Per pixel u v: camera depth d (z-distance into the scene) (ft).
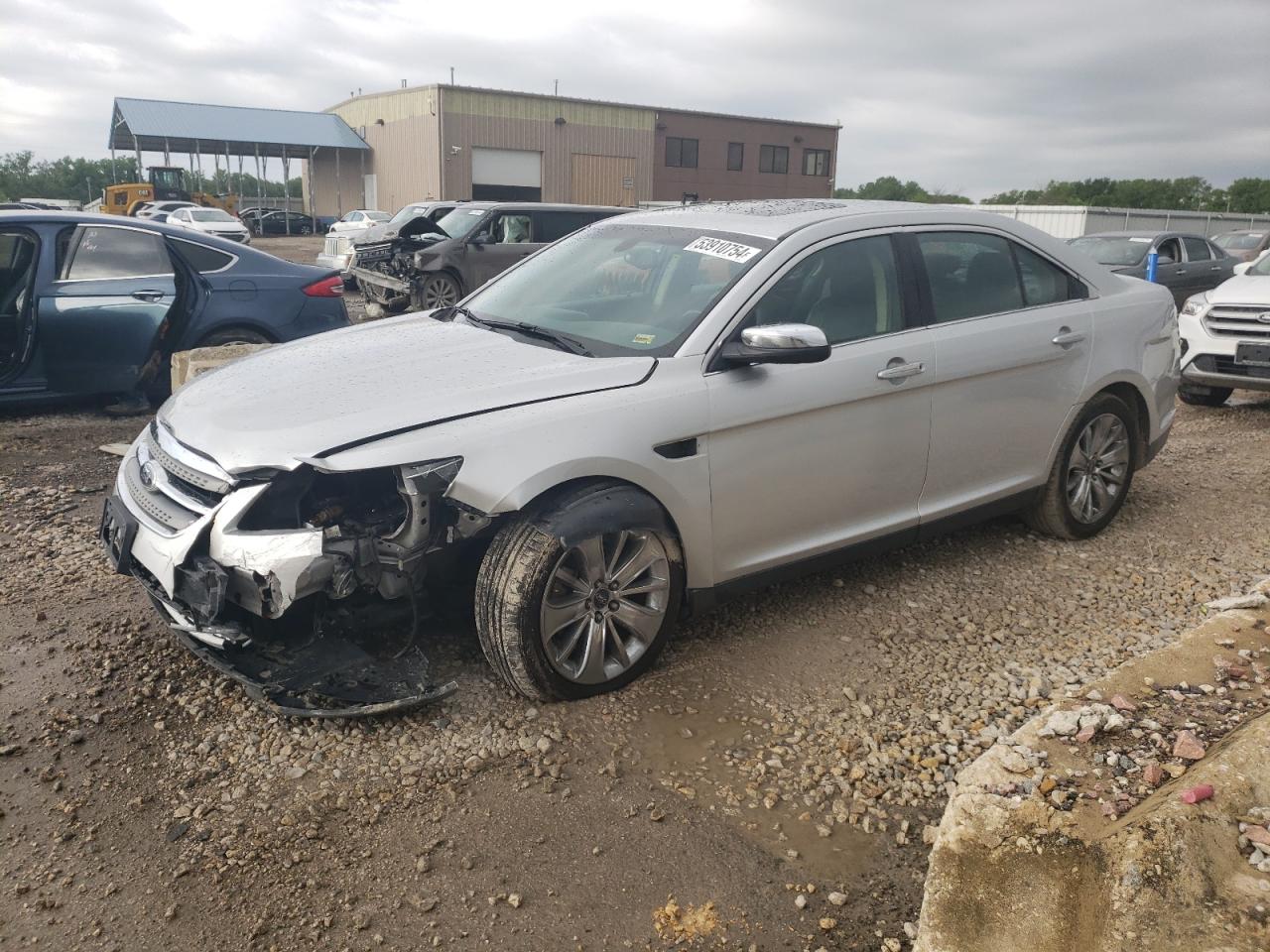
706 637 12.81
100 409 24.94
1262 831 6.40
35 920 7.79
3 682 11.20
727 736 10.56
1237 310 26.53
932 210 14.35
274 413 10.39
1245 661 9.27
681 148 161.38
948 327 13.71
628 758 10.12
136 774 9.63
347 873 8.39
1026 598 14.20
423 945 7.64
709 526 11.59
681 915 8.03
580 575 10.73
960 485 14.26
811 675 11.87
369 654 10.95
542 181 145.38
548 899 8.15
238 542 9.64
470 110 137.49
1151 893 6.09
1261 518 17.81
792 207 14.35
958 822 7.18
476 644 12.22
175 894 8.10
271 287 24.81
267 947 7.59
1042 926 6.55
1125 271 47.78
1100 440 16.20
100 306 22.62
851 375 12.44
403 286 44.93
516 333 12.77
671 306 12.28
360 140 159.33
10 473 19.31
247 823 8.97
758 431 11.75
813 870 8.62
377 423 9.95
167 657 11.83
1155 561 15.64
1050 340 14.79
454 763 9.91
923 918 7.09
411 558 9.96
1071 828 6.80
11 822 8.92
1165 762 7.56
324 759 9.93
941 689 11.62
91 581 14.10
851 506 12.96
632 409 10.82
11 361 22.15
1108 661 12.36
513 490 10.02
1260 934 5.84
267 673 10.15
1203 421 27.09
